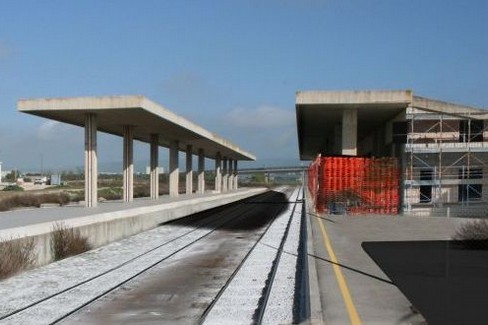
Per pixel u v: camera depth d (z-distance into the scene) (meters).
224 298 11.73
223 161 93.88
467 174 31.22
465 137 33.31
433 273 11.77
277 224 30.47
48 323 9.88
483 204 30.27
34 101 31.77
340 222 24.17
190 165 65.56
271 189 115.56
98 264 16.64
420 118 32.97
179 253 19.14
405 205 30.28
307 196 60.88
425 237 18.58
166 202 37.59
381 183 30.02
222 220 33.94
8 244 15.11
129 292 12.54
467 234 17.17
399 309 8.59
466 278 11.20
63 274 14.92
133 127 42.56
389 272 11.92
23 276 14.60
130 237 24.44
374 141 47.03
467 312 8.38
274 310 10.53
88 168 33.75
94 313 10.58
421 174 31.86
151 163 49.09
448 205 30.33
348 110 33.25
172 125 41.31
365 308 8.68
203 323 9.68
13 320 10.09
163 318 10.14
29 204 37.69
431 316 8.14
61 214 25.92
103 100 31.44
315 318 8.09
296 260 17.17
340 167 30.06
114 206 33.31
